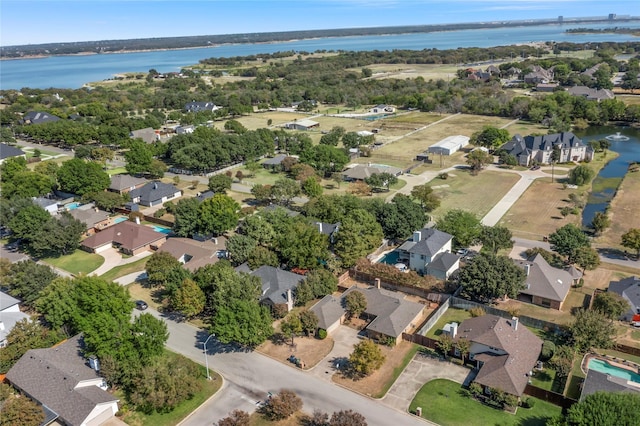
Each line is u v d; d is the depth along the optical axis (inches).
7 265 3560.5
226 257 3900.1
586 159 6466.5
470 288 3186.5
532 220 4635.8
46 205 5007.4
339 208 4343.0
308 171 5979.3
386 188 5659.5
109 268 3971.5
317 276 3329.2
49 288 3105.3
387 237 4170.8
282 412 2268.7
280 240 3777.1
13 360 2699.3
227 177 5600.4
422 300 3376.0
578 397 2394.2
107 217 4830.2
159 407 2396.7
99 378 2507.4
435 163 6633.9
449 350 2753.4
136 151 6141.7
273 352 2849.4
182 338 3014.3
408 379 2578.7
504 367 2442.2
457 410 2338.8
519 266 3329.2
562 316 3080.7
